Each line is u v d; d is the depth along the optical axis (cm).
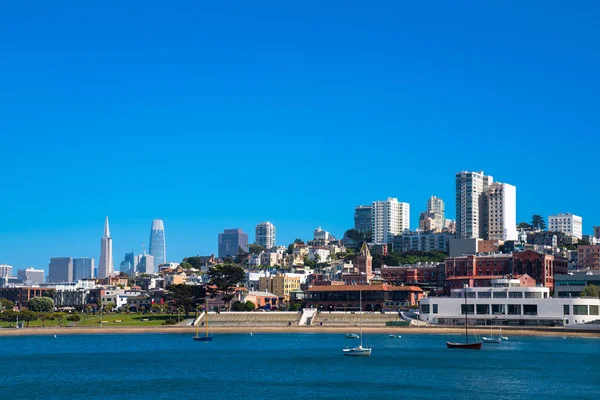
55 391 16588
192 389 16700
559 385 17088
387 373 18950
